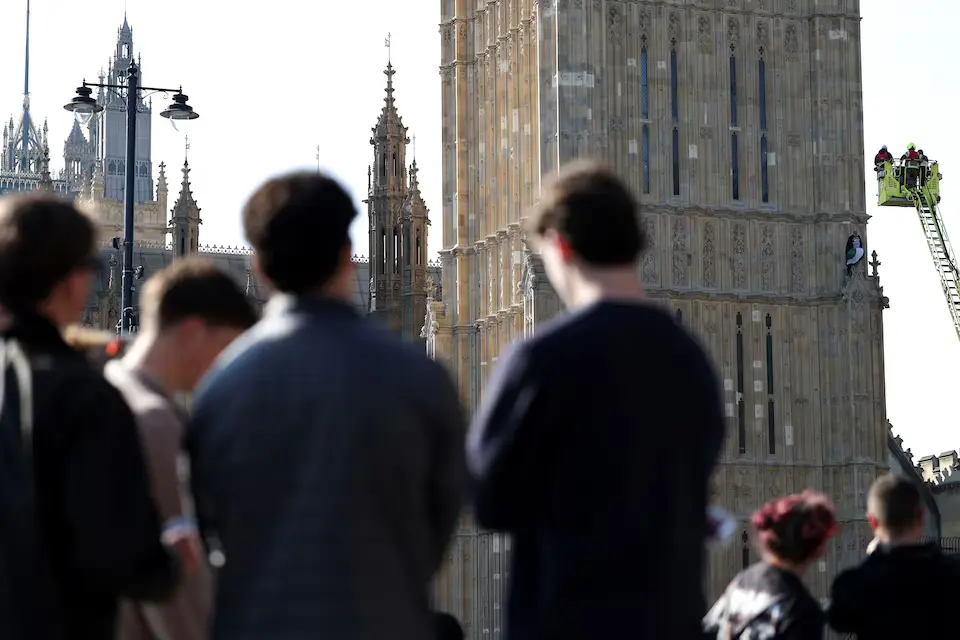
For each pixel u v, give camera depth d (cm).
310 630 807
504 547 7200
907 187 9456
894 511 1323
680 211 7150
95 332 1073
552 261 944
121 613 1077
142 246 10350
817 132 7369
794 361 7244
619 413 861
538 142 7112
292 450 825
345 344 840
